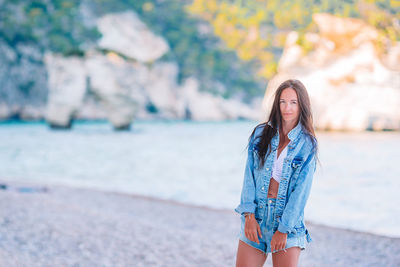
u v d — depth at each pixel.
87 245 5.43
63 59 42.38
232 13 91.06
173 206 9.78
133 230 6.38
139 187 12.76
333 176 14.17
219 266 4.91
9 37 64.88
